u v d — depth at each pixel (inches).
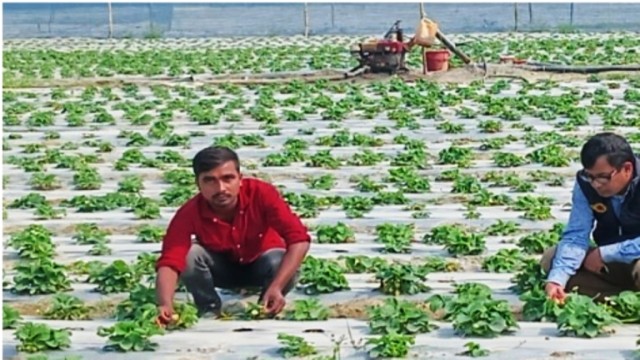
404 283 338.6
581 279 317.4
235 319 312.5
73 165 591.2
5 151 656.4
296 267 303.4
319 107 818.2
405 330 296.5
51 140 697.0
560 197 500.7
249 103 860.0
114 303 332.8
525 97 833.5
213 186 298.4
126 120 773.9
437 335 294.2
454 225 440.8
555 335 291.7
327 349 284.5
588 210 307.3
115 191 536.4
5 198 518.6
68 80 1061.1
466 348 281.1
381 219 460.1
